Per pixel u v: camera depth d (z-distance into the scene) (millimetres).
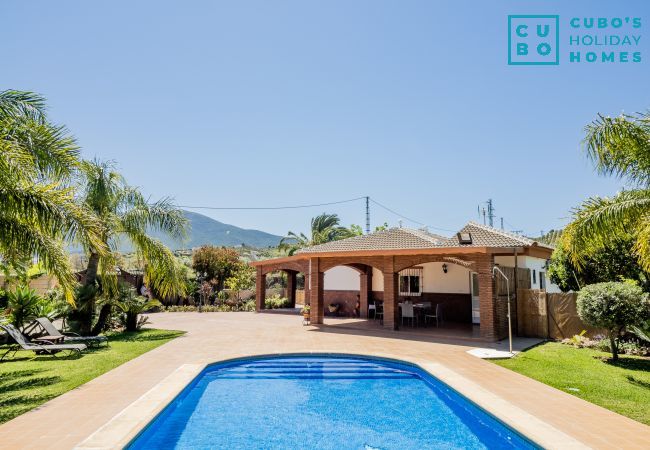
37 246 8594
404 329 16953
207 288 31141
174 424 7387
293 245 43844
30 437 5570
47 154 9023
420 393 9234
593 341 12953
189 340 14281
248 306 28062
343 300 23609
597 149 9742
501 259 17609
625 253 15398
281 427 7297
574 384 8422
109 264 15414
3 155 7473
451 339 14391
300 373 10641
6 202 7727
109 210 15641
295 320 21281
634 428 6008
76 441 5434
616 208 9391
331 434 7012
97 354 11719
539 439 5551
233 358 11117
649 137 9391
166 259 16547
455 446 6578
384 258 16922
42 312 15023
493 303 14109
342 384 9812
